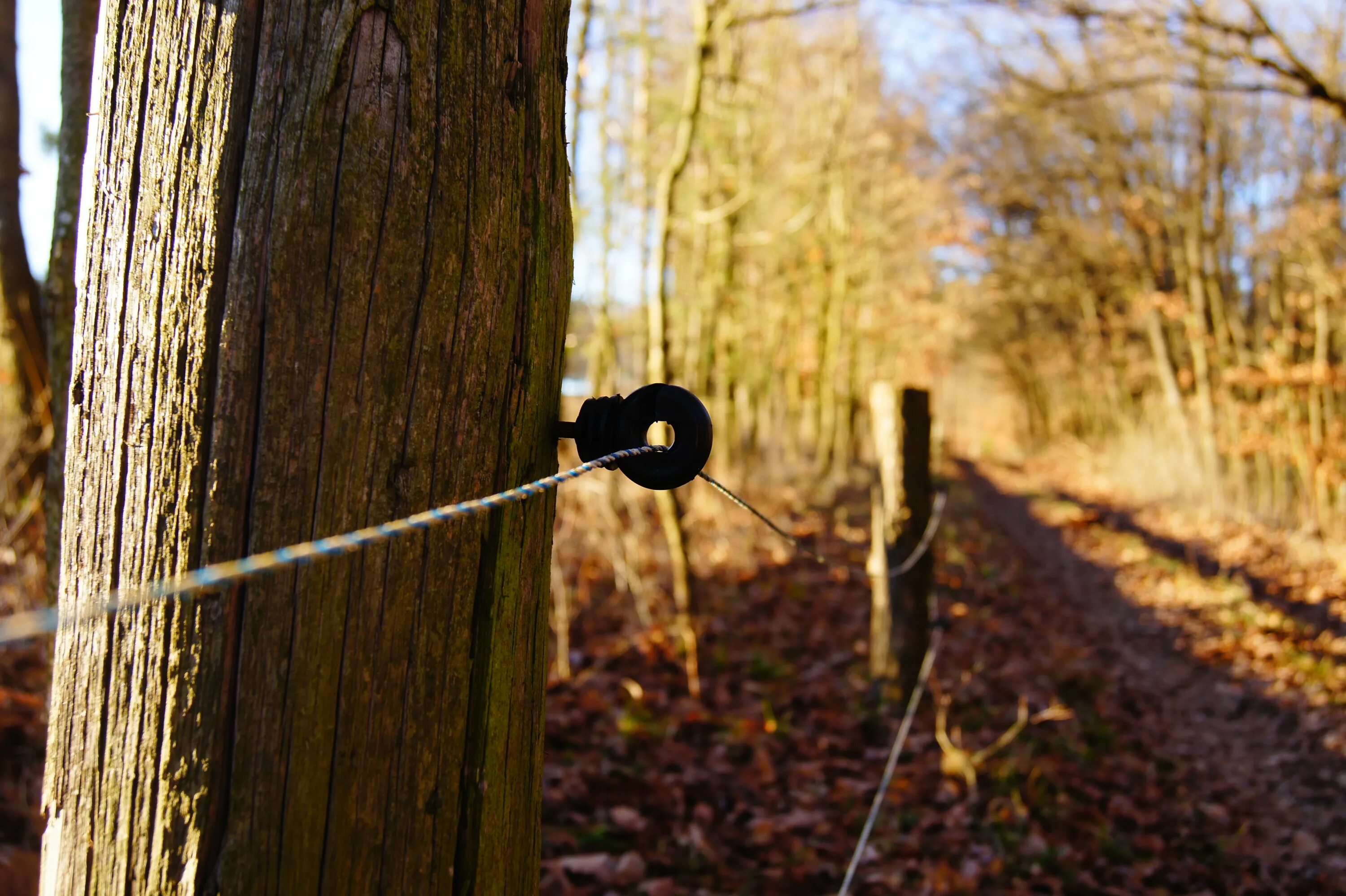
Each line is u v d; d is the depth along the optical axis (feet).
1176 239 55.93
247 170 3.26
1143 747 18.62
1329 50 37.55
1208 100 47.06
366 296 3.35
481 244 3.65
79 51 9.27
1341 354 50.67
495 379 3.76
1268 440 45.65
